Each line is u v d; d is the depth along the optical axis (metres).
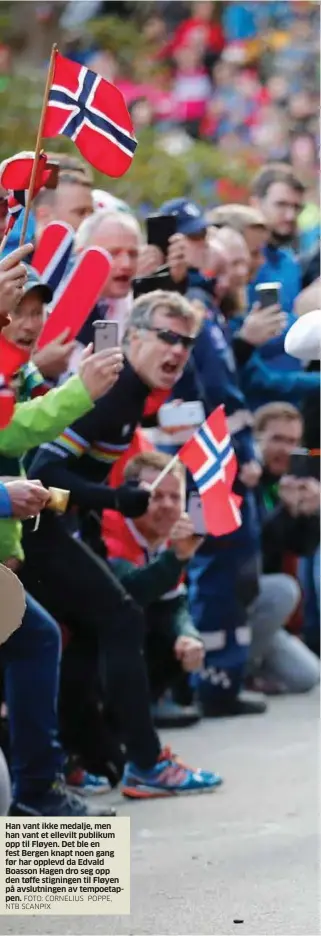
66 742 17.64
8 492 13.53
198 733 20.94
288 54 36.56
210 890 14.04
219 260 20.84
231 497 16.44
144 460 17.59
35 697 15.39
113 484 17.83
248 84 35.91
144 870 14.75
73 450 16.22
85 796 17.61
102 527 17.75
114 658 16.84
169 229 20.00
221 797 17.55
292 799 17.36
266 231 22.23
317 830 16.05
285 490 23.88
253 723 21.56
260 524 24.05
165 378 16.45
